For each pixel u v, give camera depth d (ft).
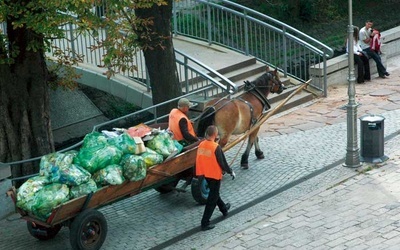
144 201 45.93
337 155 51.19
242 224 41.27
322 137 55.47
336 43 102.83
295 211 42.39
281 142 55.11
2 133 48.57
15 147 48.62
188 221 42.27
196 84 61.67
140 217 43.42
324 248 37.24
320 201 43.50
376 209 41.55
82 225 37.29
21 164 48.78
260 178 48.06
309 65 68.44
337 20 108.58
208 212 40.52
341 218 40.75
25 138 48.70
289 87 66.54
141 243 39.73
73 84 53.83
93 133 40.47
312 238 38.58
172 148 41.45
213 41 72.28
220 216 42.70
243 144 51.49
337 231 39.14
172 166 41.60
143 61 62.80
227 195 45.68
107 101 78.38
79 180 37.09
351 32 47.62
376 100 64.13
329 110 62.28
